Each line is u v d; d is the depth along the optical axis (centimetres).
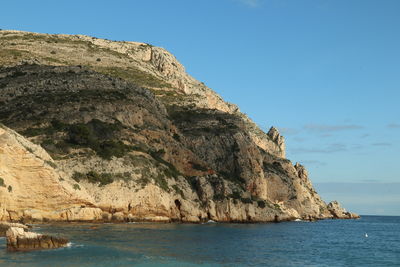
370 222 19875
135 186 8769
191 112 14525
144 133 11212
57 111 10475
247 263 4441
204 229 8200
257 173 12706
